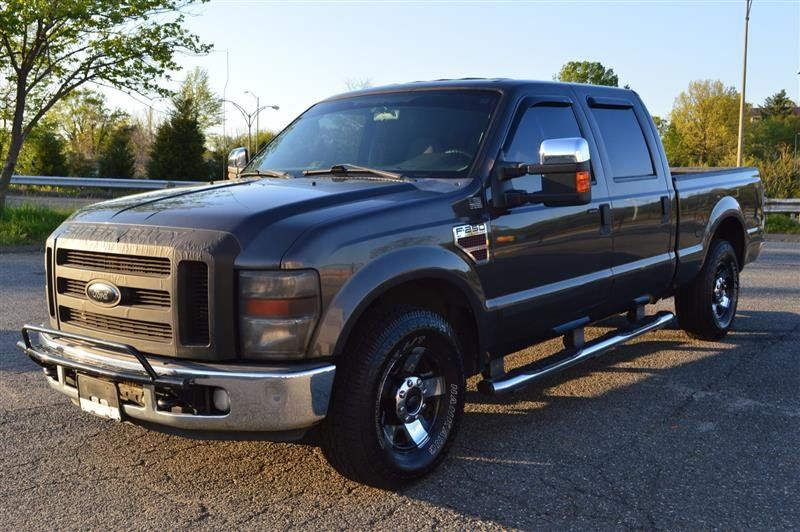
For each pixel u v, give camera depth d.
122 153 41.81
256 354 3.21
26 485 3.66
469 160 4.13
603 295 4.98
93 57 15.39
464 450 4.15
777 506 3.48
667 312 5.94
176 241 3.26
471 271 3.89
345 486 3.68
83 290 3.58
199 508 3.44
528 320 4.38
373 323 3.47
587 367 5.85
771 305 8.38
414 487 3.67
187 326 3.25
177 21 15.46
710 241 6.22
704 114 84.69
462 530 3.24
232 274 3.19
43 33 14.70
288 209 3.42
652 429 4.49
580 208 4.64
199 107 55.06
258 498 3.54
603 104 5.19
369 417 3.41
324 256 3.24
